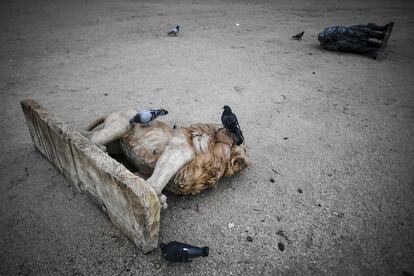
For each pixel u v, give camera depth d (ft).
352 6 39.83
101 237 6.51
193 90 14.08
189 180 6.70
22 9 30.83
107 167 5.63
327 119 12.04
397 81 16.19
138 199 5.18
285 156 9.60
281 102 13.32
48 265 5.94
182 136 6.85
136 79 15.06
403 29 27.81
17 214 7.02
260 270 6.03
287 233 6.87
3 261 6.00
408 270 6.16
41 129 7.60
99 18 28.07
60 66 16.43
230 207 7.46
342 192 8.17
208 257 6.20
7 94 12.94
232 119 7.23
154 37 22.94
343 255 6.41
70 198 7.46
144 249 6.00
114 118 7.61
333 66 18.31
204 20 29.35
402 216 7.44
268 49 21.24
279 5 39.24
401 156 9.80
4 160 8.77
